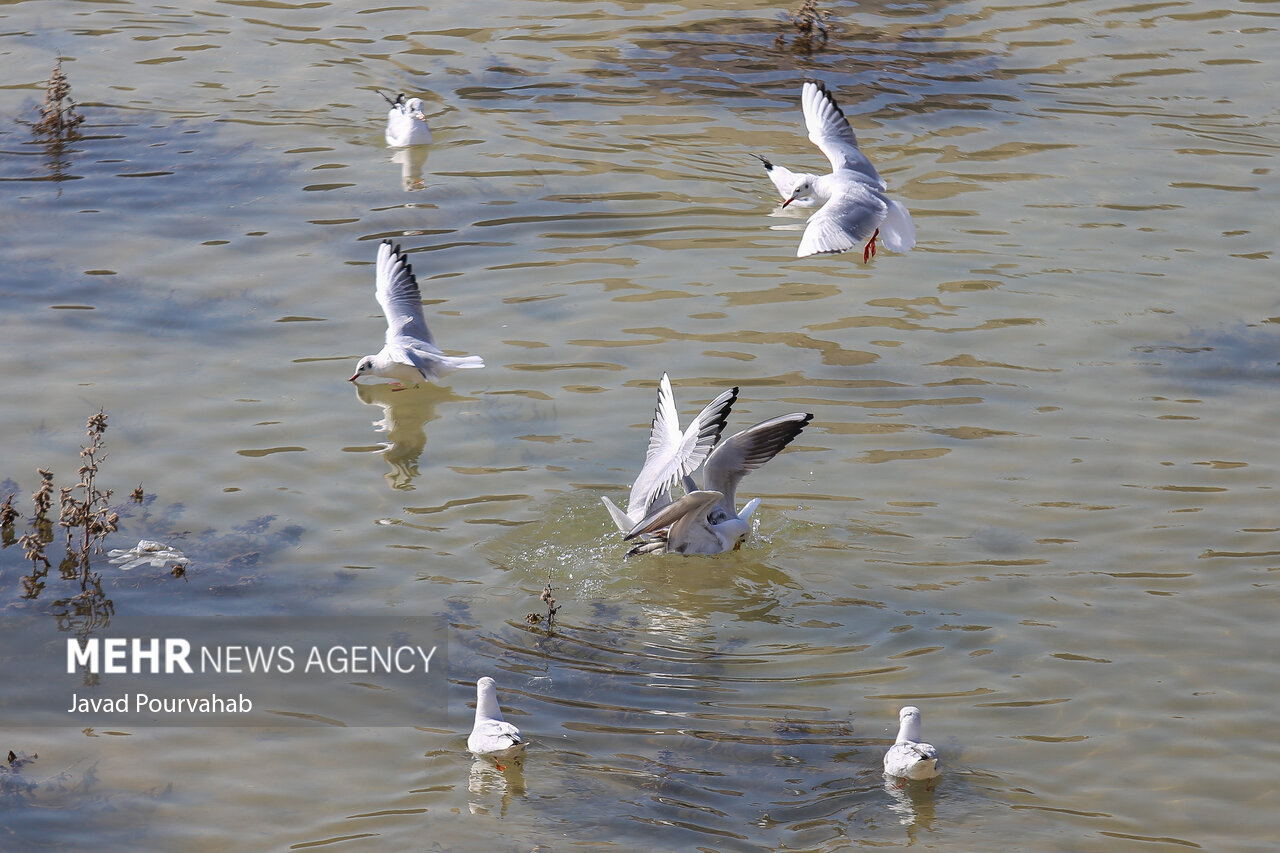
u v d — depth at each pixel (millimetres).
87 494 15023
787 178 22422
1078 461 16484
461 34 30891
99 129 25656
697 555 14875
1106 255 21734
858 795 11406
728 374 18250
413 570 14539
